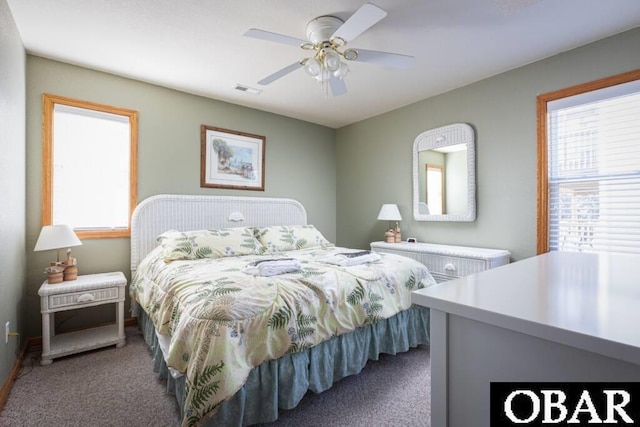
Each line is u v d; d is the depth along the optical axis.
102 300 2.39
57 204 2.67
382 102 3.65
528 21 2.10
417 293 0.76
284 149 4.15
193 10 1.98
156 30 2.19
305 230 3.58
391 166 3.94
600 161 2.37
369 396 1.78
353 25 1.70
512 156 2.82
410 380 1.95
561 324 0.54
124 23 2.11
